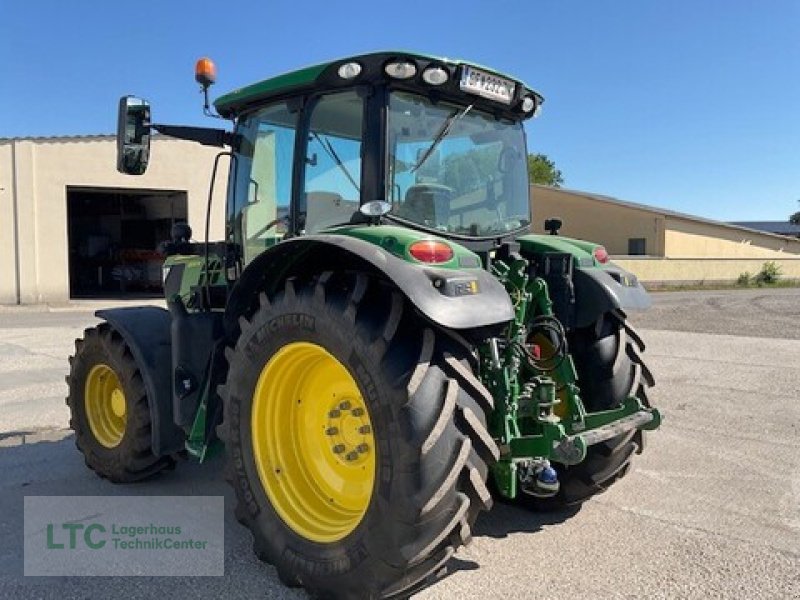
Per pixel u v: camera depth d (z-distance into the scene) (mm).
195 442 3887
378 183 3311
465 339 3055
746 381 8094
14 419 6309
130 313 4559
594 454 3785
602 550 3568
